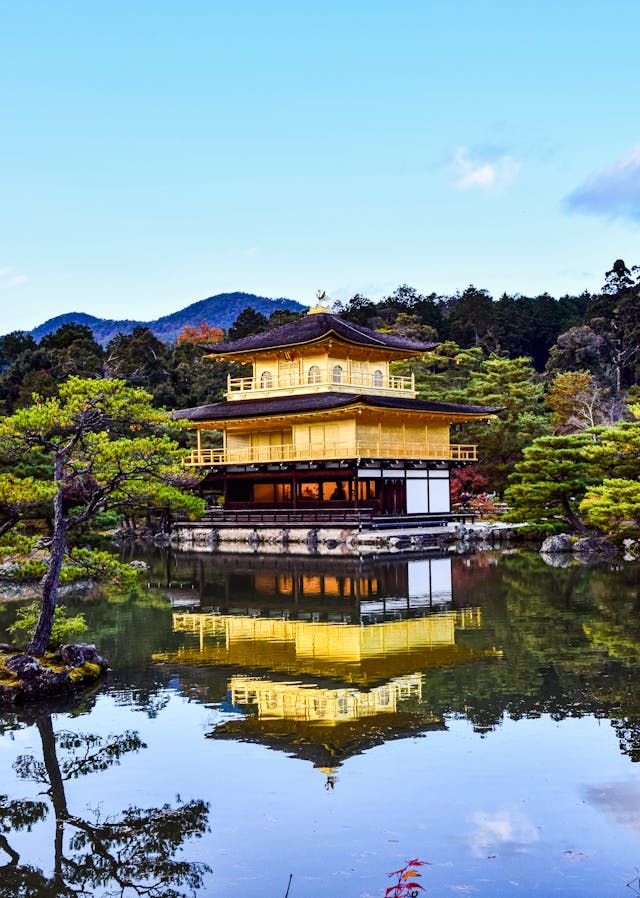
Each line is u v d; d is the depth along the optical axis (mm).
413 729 21672
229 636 33875
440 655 29672
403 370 110375
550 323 172375
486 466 93188
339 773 18969
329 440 74375
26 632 33562
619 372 143875
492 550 65875
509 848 15594
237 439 82375
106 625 36656
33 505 27391
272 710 23547
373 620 36781
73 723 22844
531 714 22688
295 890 14445
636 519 60781
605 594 42156
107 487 27750
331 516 70125
